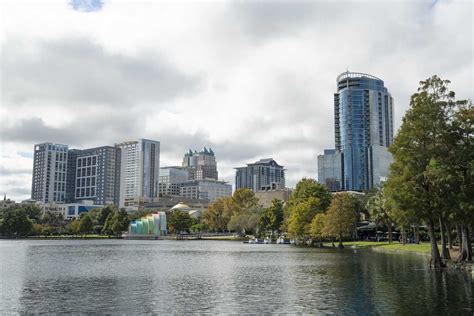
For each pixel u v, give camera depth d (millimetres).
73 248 152750
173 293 47812
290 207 183750
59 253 121875
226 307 39875
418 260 83625
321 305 40031
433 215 66375
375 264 77188
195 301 42938
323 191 170250
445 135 65812
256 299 43594
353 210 141625
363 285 51531
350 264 78312
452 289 47594
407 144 66938
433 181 64688
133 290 50094
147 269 74250
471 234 101438
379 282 53750
